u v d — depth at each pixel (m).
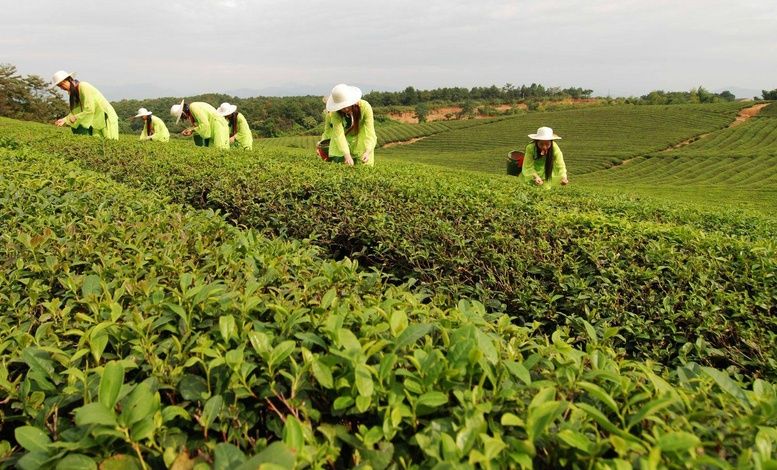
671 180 58.78
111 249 3.93
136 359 2.31
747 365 4.14
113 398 1.74
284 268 3.62
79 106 17.00
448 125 120.88
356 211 6.90
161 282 3.36
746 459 1.59
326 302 2.68
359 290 3.42
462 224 6.44
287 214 7.12
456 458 1.62
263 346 2.09
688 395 2.15
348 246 6.63
